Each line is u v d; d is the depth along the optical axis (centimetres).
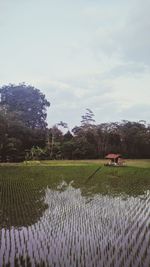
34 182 5072
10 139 8306
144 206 3300
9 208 3156
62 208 3189
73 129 10338
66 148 8712
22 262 1719
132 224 2548
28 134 9306
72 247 1972
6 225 2508
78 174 5784
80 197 3850
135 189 4522
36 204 3378
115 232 2314
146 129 10075
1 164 6775
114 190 4422
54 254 1847
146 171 5881
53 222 2617
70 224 2550
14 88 12344
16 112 10312
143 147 9556
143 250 1908
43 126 12325
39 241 2095
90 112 11438
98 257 1795
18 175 5631
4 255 1827
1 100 12381
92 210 3105
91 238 2166
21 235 2234
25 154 8394
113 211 3053
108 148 9469
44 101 12719
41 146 9400
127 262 1714
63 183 5031
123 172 5850
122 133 9575
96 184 4972
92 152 9006
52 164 6769
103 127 9925
